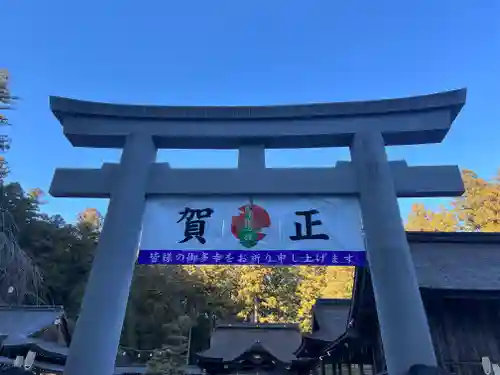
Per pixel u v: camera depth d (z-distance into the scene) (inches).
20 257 576.4
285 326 921.5
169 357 455.2
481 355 259.1
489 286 258.8
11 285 542.6
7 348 396.8
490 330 268.7
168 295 1054.4
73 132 242.1
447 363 254.8
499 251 309.4
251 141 244.7
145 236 216.8
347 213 219.3
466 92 238.1
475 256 300.8
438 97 241.1
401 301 184.2
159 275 1080.8
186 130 244.4
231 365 730.2
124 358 843.4
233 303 1268.5
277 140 244.1
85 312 183.0
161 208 224.4
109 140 247.3
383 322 182.4
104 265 195.5
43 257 816.9
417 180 223.0
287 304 1355.8
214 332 912.3
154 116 247.9
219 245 213.9
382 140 235.9
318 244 211.9
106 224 208.7
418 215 1407.5
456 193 220.7
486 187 1295.5
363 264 207.6
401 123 239.9
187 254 212.1
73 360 171.8
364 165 226.5
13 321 408.8
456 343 263.3
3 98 634.8
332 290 1336.1
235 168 232.1
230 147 250.7
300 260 208.7
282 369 711.7
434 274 274.2
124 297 190.9
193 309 1093.1
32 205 891.4
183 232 217.6
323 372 547.8
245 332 909.8
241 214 221.9
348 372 450.3
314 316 625.3
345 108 247.0
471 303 277.6
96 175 228.1
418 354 171.6
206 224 219.3
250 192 223.0
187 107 250.5
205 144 248.5
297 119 247.3
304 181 225.3
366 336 357.1
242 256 211.2
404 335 176.4
